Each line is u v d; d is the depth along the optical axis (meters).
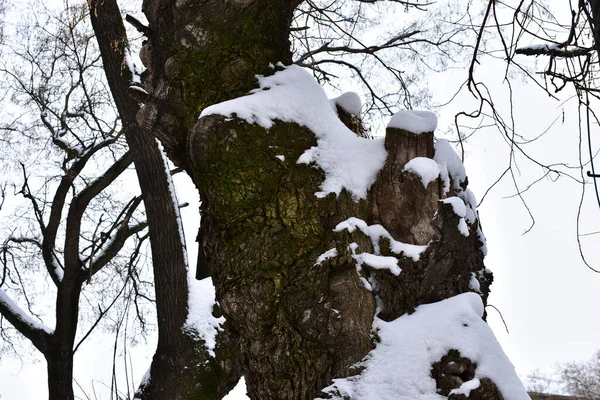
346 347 2.95
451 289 3.19
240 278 3.09
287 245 3.07
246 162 3.13
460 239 3.16
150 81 3.71
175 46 3.57
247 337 3.06
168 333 7.63
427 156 3.36
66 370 10.26
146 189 7.86
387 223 3.24
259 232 3.11
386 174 3.31
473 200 3.55
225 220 3.19
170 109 3.51
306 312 2.98
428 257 3.10
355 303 2.99
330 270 3.04
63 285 10.41
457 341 2.81
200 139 3.18
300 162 3.18
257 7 3.51
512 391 2.67
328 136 3.35
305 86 3.48
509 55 3.48
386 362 2.85
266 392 3.01
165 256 7.81
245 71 3.48
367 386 2.79
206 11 3.50
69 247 10.32
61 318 10.34
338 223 3.12
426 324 2.94
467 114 3.59
